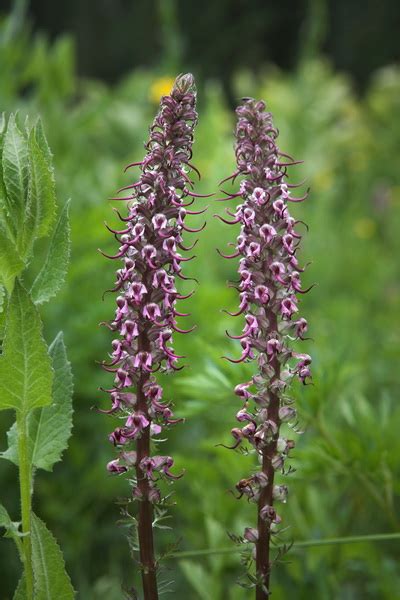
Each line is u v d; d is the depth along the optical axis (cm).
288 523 414
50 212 239
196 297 561
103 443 534
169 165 216
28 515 243
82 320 523
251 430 234
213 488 423
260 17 2630
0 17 778
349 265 1107
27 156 241
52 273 238
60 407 251
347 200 1552
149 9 2498
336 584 400
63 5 2555
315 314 855
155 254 214
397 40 2772
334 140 1614
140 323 220
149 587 233
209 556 405
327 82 1603
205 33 2605
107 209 534
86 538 488
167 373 223
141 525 230
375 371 679
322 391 385
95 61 2527
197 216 722
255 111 223
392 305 950
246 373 381
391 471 382
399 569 426
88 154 789
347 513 423
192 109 218
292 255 225
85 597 440
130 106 912
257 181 224
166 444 529
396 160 1716
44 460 248
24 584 245
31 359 230
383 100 1800
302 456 385
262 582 239
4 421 514
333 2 2792
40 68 769
